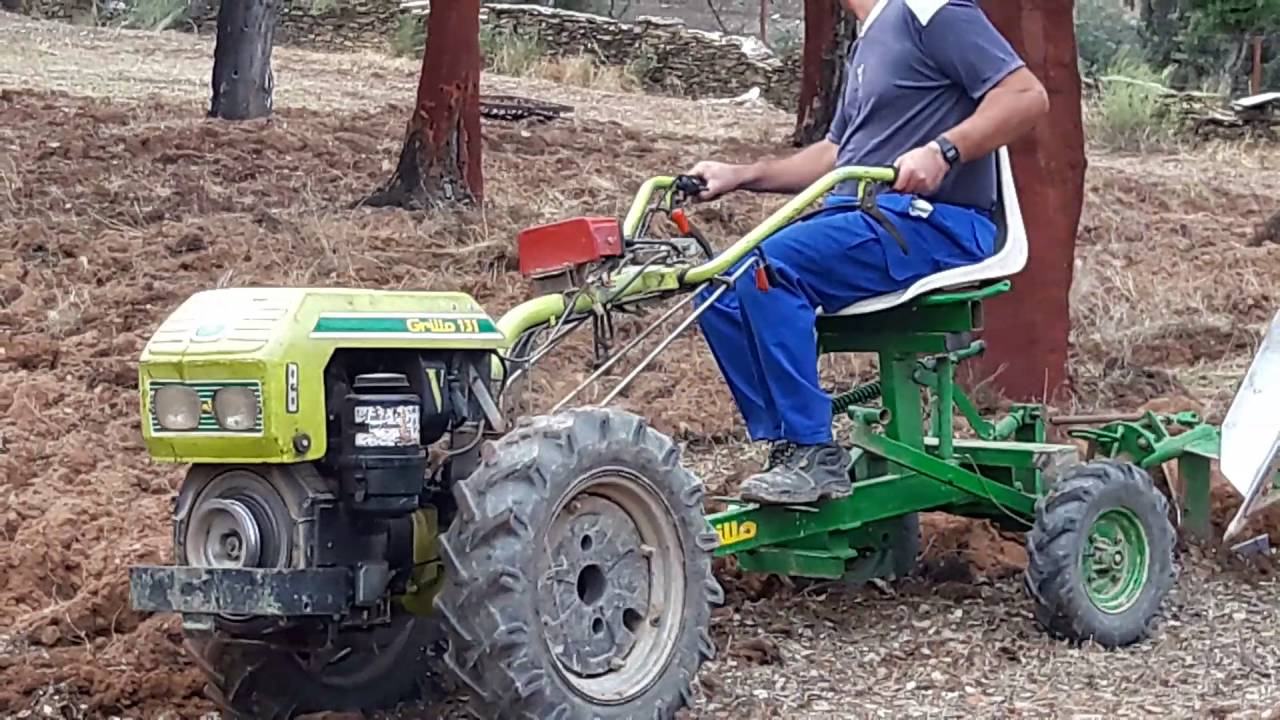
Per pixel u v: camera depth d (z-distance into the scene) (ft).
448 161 38.22
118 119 47.21
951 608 19.22
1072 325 32.48
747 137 57.00
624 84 80.74
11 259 31.91
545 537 13.70
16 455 23.30
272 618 13.70
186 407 13.55
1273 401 20.11
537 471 13.66
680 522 14.67
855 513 17.61
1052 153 26.23
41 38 78.18
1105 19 102.27
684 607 14.62
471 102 38.32
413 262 33.37
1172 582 18.66
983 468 19.25
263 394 13.17
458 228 35.91
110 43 78.38
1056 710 15.75
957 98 17.87
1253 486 19.03
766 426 17.01
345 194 39.55
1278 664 17.34
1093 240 42.39
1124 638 18.04
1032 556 17.89
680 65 83.82
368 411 13.52
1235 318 35.01
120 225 34.99
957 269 17.48
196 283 31.24
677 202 18.16
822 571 17.67
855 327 18.28
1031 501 18.67
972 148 17.04
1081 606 17.78
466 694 14.02
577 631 14.02
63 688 15.71
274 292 13.83
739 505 17.75
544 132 50.96
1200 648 17.92
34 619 17.80
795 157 18.90
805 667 17.10
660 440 14.69
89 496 21.98
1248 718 15.23
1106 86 74.95
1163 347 32.12
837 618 18.80
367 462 13.50
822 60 52.39
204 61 72.43
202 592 13.50
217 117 50.78
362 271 32.19
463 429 14.56
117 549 19.57
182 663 16.52
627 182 43.19
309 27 89.97
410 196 38.11
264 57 51.31
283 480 13.55
